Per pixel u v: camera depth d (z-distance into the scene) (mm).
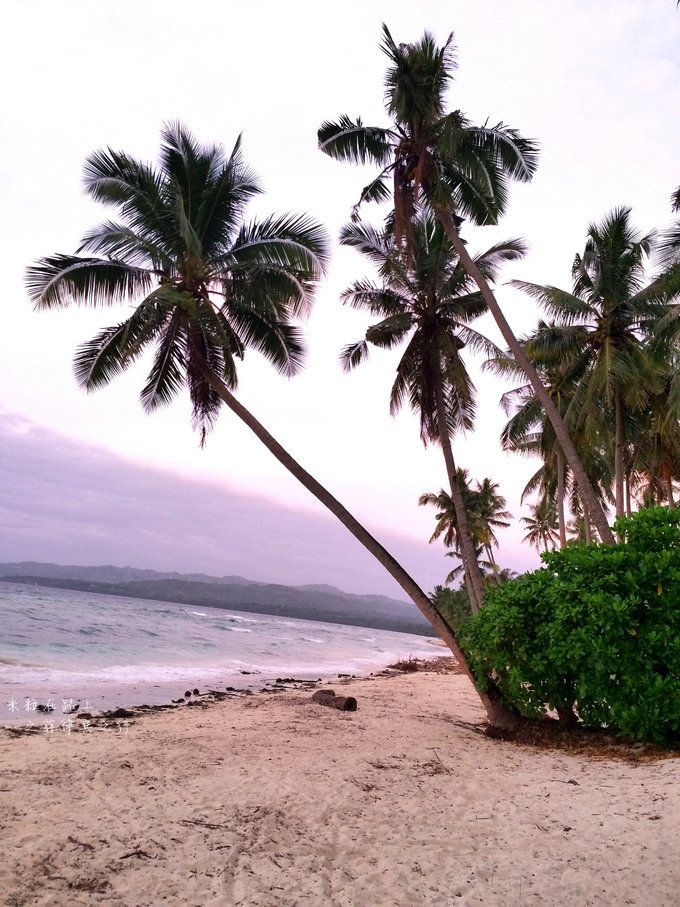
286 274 13461
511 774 7445
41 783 6164
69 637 28891
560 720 9953
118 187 13383
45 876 4008
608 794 6328
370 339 16656
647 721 8219
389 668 34969
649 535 9172
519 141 13945
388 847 4926
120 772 6777
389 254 16562
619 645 8414
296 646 46094
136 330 12922
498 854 4766
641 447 27828
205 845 4742
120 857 4410
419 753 8516
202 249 14305
